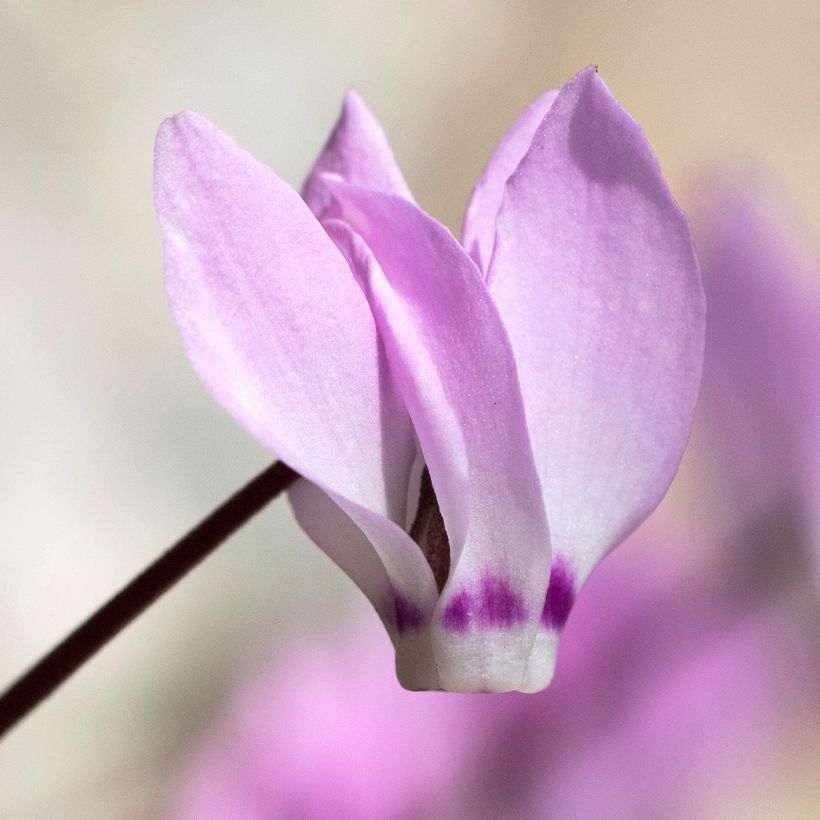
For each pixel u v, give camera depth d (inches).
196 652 15.9
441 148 19.4
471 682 6.4
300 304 6.2
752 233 7.1
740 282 7.1
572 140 6.3
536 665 6.5
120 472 16.1
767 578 7.7
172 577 6.7
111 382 16.3
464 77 19.7
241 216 6.2
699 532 7.9
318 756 8.6
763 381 7.2
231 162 6.2
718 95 20.8
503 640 6.4
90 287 16.4
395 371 6.3
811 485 7.4
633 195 6.3
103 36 17.1
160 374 16.6
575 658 8.1
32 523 15.5
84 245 16.5
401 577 6.4
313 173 6.6
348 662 9.3
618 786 8.1
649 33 20.8
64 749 14.9
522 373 6.4
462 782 8.2
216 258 6.2
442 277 6.3
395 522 6.4
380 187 6.6
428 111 19.3
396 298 6.3
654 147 20.6
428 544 6.4
